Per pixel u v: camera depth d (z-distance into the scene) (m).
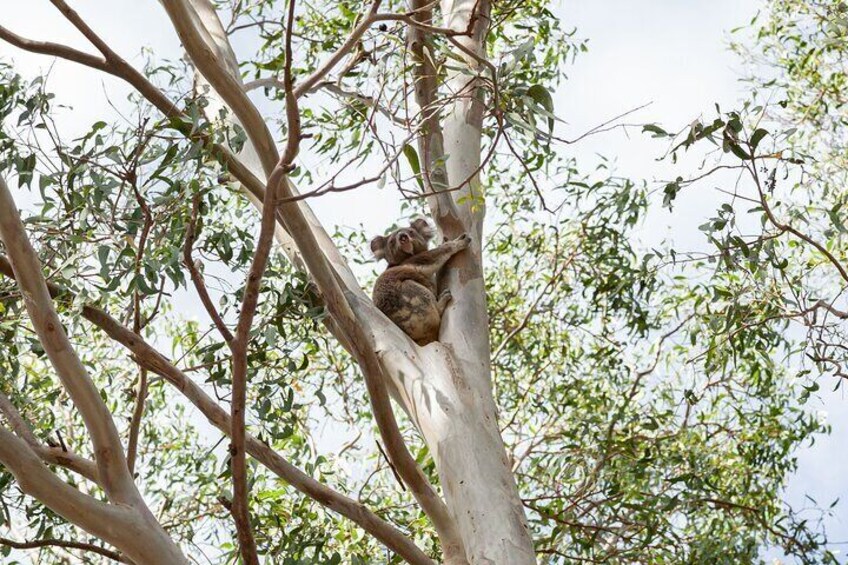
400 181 7.30
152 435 12.09
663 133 7.91
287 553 8.92
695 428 12.91
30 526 8.57
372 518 8.10
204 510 11.60
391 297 9.78
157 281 7.42
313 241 7.59
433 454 8.31
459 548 8.05
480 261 9.94
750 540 11.43
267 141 7.30
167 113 7.71
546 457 12.95
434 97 9.73
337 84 9.59
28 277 6.60
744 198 8.27
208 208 8.34
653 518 11.68
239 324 6.75
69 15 7.43
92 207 7.36
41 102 7.57
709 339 10.89
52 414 9.59
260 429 8.44
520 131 7.64
